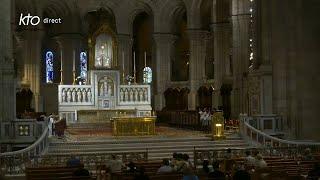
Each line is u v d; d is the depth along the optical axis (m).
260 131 26.17
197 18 49.72
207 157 20.86
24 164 19.61
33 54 48.69
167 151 25.03
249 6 38.03
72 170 14.81
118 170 15.68
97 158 20.33
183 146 25.80
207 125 34.84
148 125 31.16
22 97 46.69
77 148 25.05
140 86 43.66
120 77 46.34
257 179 11.80
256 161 15.26
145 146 25.73
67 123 40.91
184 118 40.34
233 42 38.91
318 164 11.55
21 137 25.36
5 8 27.72
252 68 32.31
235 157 19.23
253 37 32.62
